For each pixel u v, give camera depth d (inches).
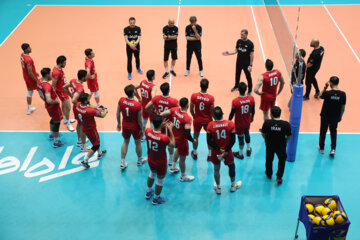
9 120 432.8
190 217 307.4
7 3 741.3
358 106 442.0
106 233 294.7
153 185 341.1
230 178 336.8
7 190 336.5
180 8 709.9
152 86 359.3
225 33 616.4
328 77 497.7
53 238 291.1
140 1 748.0
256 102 455.5
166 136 288.2
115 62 546.6
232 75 511.8
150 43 594.9
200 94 335.0
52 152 383.6
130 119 332.8
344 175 347.9
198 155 375.9
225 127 293.1
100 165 365.4
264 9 701.3
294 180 343.0
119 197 328.5
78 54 564.1
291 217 305.9
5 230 297.6
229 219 305.1
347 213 308.2
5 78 509.4
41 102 466.3
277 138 311.9
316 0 735.1
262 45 576.7
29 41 601.3
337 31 613.0
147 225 301.1
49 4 740.0
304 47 566.6
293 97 335.3
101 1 751.7
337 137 395.5
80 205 320.8
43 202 323.9
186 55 525.0
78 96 358.6
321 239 264.2
